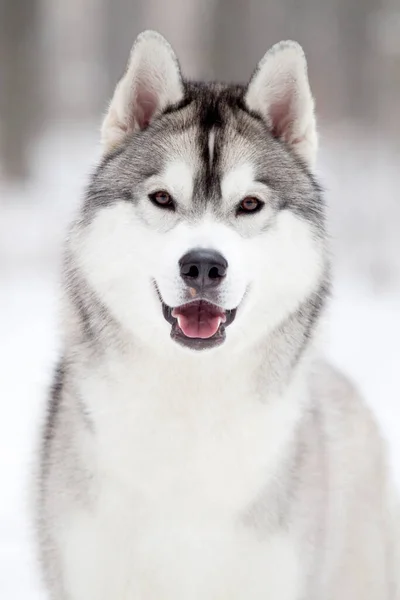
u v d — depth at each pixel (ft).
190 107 23.75
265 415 22.04
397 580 27.25
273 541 22.17
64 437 22.91
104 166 23.61
